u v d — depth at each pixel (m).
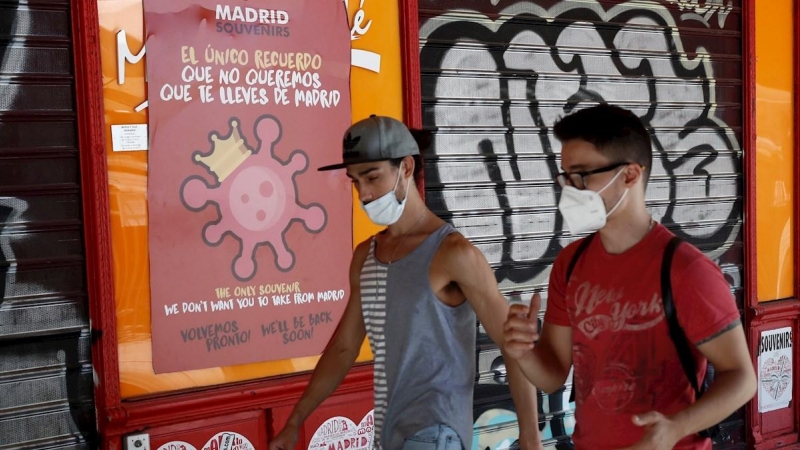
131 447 3.73
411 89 4.50
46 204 3.65
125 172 3.78
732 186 5.91
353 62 4.36
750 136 5.91
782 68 6.06
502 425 4.95
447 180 4.73
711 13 5.79
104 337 3.69
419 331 2.70
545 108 5.11
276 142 4.12
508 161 4.96
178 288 3.89
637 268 2.29
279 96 4.13
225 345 4.00
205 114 3.94
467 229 4.82
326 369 3.09
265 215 4.10
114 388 3.72
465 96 4.78
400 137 2.78
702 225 5.78
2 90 3.54
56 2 3.64
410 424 2.65
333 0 4.28
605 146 2.28
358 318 3.07
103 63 3.71
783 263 6.11
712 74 5.81
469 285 2.71
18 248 3.59
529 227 5.06
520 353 2.31
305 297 4.22
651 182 5.54
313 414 4.23
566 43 5.17
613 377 2.32
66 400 3.69
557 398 5.17
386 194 2.78
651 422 2.04
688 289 2.18
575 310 2.42
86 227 3.69
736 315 2.17
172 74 3.85
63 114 3.66
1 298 3.55
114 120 3.74
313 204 4.24
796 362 6.12
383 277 2.79
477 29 4.81
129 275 3.79
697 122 5.77
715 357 2.17
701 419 2.06
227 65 3.98
